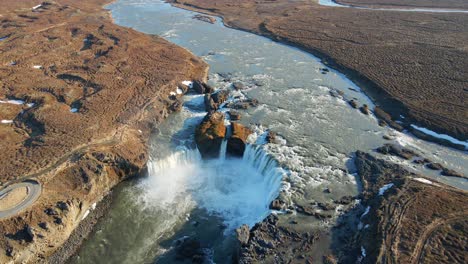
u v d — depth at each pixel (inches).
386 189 1820.9
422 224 1582.2
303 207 1747.0
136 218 1792.6
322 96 2731.3
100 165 1845.5
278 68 3186.5
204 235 1731.1
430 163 2028.8
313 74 3100.4
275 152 2082.9
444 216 1622.8
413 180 1862.7
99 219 1764.3
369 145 2192.4
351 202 1777.8
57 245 1573.6
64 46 3213.6
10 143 1942.7
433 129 2335.1
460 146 2193.7
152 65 2928.2
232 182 2052.2
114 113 2263.8
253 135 2223.2
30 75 2640.3
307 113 2492.6
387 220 1608.0
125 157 1945.1
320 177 1931.6
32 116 2162.9
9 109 2228.1
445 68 3112.7
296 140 2204.7
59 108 2261.3
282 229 1632.6
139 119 2253.9
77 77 2645.2
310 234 1614.2
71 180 1765.5
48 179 1731.1
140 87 2568.9
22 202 1598.2
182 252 1630.2
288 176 1923.0
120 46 3248.0
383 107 2615.7
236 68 3142.2
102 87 2529.5
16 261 1435.8
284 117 2431.1
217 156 2167.8
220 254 1637.6
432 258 1434.5
